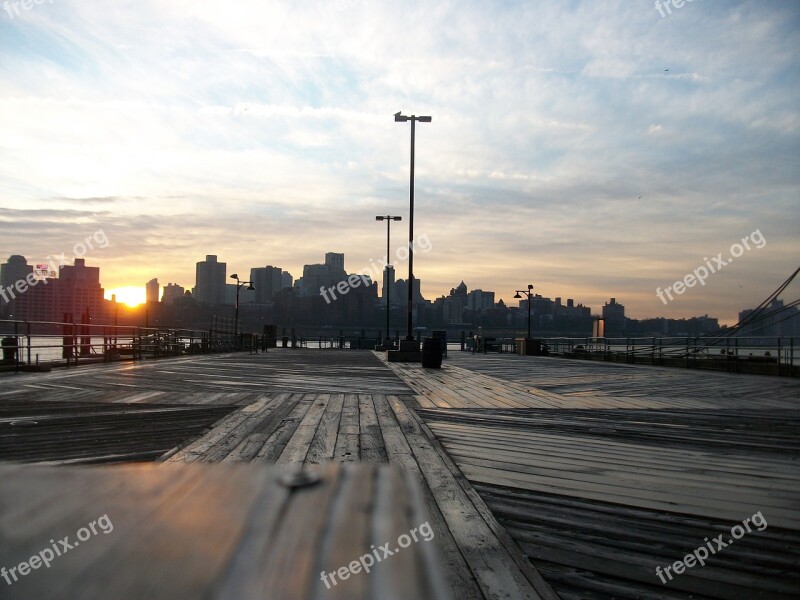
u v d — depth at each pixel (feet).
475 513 12.16
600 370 63.77
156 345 73.31
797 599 8.67
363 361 75.15
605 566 9.76
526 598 8.41
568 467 16.40
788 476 15.66
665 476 15.57
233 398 30.01
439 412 26.43
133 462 15.76
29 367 45.68
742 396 35.78
